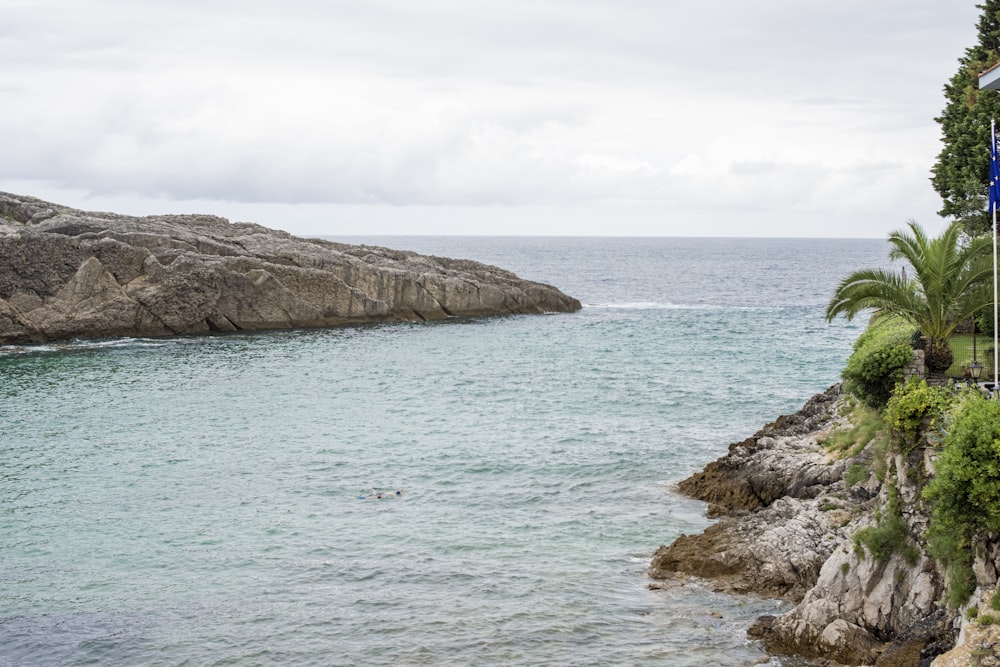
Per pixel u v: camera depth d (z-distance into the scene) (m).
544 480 43.44
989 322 37.47
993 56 65.81
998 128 59.25
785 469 37.12
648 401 62.75
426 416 58.91
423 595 30.52
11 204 109.50
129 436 53.94
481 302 121.75
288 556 34.38
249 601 30.41
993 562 21.22
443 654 26.41
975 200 59.53
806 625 25.08
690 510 38.56
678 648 26.09
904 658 22.16
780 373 74.44
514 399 64.44
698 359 82.94
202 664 26.34
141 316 97.88
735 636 26.58
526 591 30.55
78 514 39.62
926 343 33.94
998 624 19.89
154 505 40.78
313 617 29.11
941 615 22.67
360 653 26.66
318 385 71.12
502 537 35.94
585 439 51.25
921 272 34.25
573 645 26.62
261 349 90.75
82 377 74.25
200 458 48.75
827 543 29.31
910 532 24.83
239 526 37.84
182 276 99.25
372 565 33.31
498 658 26.05
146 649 27.27
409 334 102.94
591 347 92.19
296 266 109.38
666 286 191.12
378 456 48.59
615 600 29.59
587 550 34.22
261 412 60.75
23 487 43.62
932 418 25.98
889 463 27.80
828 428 41.59
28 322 91.62
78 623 29.02
